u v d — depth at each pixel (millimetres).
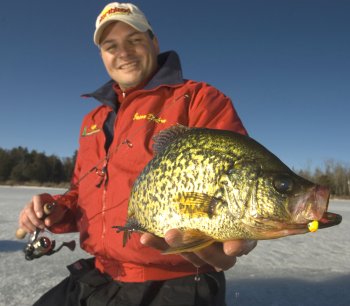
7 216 3111
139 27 802
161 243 490
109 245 693
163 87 726
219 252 490
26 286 1191
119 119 756
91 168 781
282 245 2076
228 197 460
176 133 539
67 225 857
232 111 669
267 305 1067
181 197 478
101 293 714
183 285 663
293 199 447
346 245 2115
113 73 848
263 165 466
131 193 556
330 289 1218
